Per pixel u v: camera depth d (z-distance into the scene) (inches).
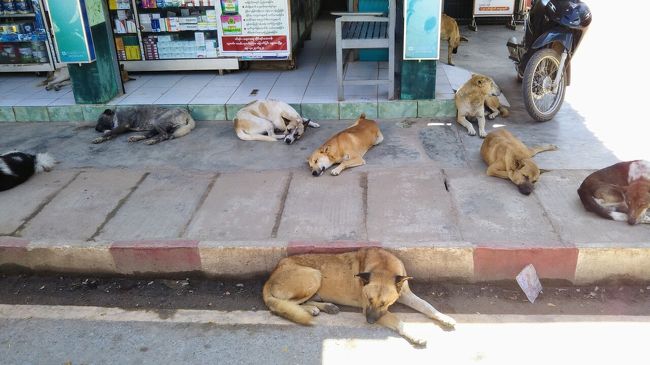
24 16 318.7
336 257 161.6
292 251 169.3
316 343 145.7
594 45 412.2
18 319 160.6
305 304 159.5
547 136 238.4
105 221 188.9
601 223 172.6
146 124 255.8
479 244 164.6
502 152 199.0
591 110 268.8
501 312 156.0
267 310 161.2
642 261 160.6
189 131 260.8
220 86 300.4
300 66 334.0
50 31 319.3
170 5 307.7
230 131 260.8
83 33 257.3
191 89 296.5
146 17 312.0
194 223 184.9
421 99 261.7
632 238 163.9
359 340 145.9
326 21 480.4
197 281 177.0
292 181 209.2
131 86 306.3
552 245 162.1
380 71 311.1
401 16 279.6
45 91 304.8
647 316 151.5
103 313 162.4
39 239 179.5
